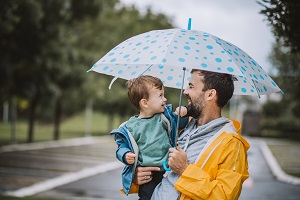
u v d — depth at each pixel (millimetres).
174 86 3580
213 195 2568
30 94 21781
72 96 28297
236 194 2619
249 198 11234
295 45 4234
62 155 21188
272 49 13875
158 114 2941
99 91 28250
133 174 2850
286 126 48719
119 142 2926
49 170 15578
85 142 31531
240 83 3295
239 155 2713
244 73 2660
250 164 19750
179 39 2682
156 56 2525
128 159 2805
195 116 2889
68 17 20625
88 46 27672
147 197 2906
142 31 32875
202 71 2848
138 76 3246
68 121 54219
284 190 12703
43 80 21422
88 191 11617
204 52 2633
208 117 2850
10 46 15961
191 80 2879
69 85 24766
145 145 2859
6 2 13352
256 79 2746
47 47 16953
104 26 29203
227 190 2584
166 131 2943
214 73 2820
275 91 3162
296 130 48312
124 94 33375
